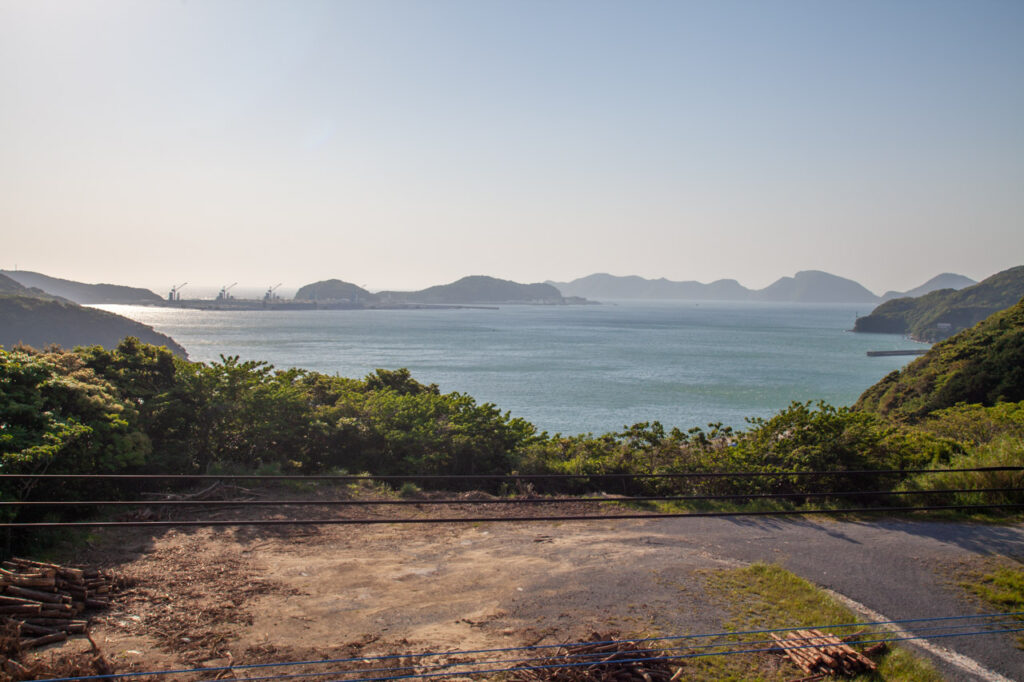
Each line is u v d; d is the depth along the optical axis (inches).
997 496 580.1
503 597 383.6
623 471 683.4
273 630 332.2
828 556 460.1
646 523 540.1
